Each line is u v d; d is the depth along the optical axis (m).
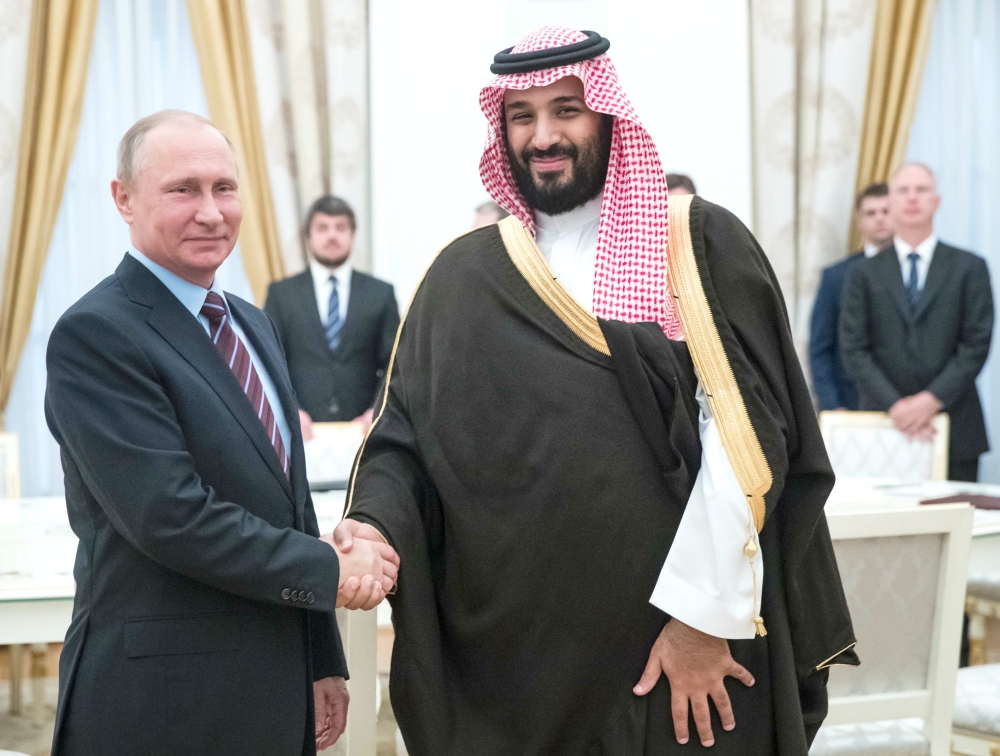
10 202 4.85
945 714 2.15
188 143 1.62
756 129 5.54
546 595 1.73
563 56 1.80
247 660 1.59
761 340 1.78
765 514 1.69
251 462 1.62
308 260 5.22
